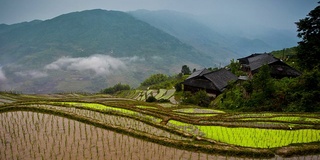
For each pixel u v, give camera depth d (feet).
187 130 70.74
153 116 86.63
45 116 71.05
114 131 61.26
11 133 59.11
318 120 84.99
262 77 123.54
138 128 67.72
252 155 50.06
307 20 158.71
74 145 53.36
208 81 213.66
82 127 63.52
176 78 437.17
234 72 273.54
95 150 51.31
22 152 49.98
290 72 175.22
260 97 120.98
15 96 185.78
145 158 48.60
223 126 74.79
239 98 133.08
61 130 61.16
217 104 154.30
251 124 79.10
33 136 57.52
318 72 113.09
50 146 52.70
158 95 263.29
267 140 61.67
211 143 56.39
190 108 130.00
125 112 89.92
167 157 49.24
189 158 49.03
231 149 51.42
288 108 108.58
